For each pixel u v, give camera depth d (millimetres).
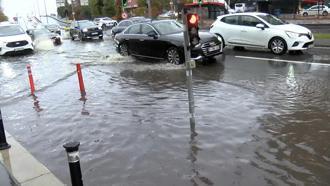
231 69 13875
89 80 13812
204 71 13844
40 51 26969
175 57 15391
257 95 10039
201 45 14789
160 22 16766
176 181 5719
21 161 6770
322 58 15016
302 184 5430
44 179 6027
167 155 6637
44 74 16391
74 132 8211
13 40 24766
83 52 24156
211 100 9820
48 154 7141
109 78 13875
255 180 5602
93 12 80625
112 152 6957
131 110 9461
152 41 16219
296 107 8820
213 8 45875
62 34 51406
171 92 11000
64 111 9906
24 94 12523
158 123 8297
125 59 18094
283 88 10609
